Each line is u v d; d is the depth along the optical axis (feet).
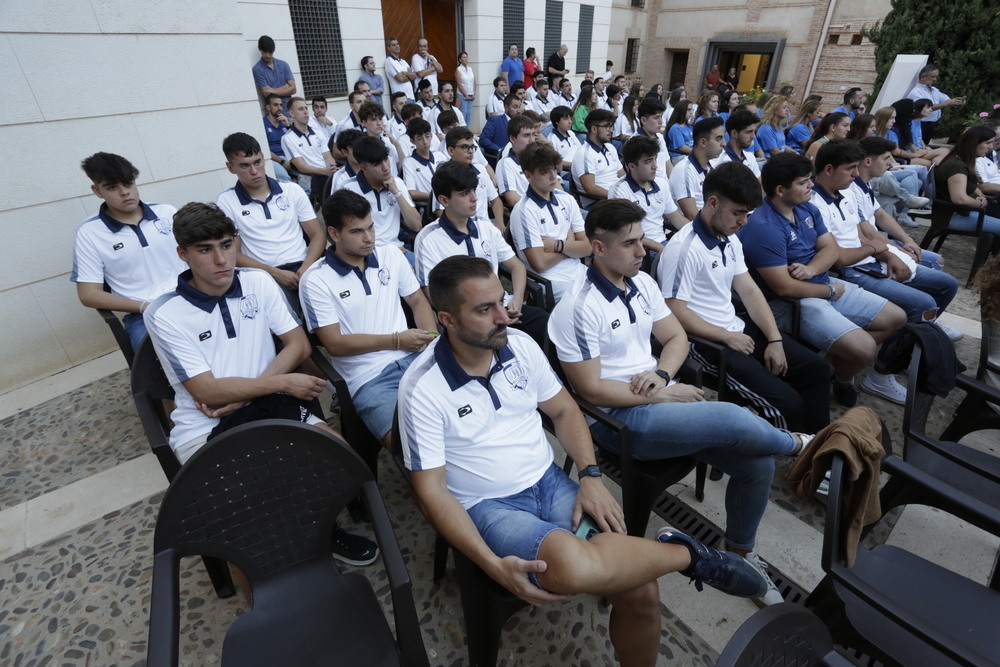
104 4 9.37
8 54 8.50
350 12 22.76
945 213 13.79
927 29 29.66
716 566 4.68
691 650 5.34
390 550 4.00
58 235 9.64
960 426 6.47
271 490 4.13
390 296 7.41
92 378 9.93
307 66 22.00
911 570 4.72
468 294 4.33
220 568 5.65
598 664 5.24
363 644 4.08
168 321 5.69
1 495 7.31
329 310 6.91
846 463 4.45
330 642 4.08
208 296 5.90
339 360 7.16
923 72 23.81
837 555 4.40
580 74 38.45
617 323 6.16
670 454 5.76
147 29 10.06
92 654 5.29
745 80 51.65
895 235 11.71
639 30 49.96
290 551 4.40
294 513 4.29
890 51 31.37
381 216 10.94
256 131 12.60
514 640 5.45
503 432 4.96
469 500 4.93
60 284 9.83
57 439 8.34
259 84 19.35
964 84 29.50
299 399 6.15
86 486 7.43
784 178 8.12
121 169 7.81
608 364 6.37
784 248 8.40
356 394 6.81
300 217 10.08
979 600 4.43
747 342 7.45
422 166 14.06
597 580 3.94
